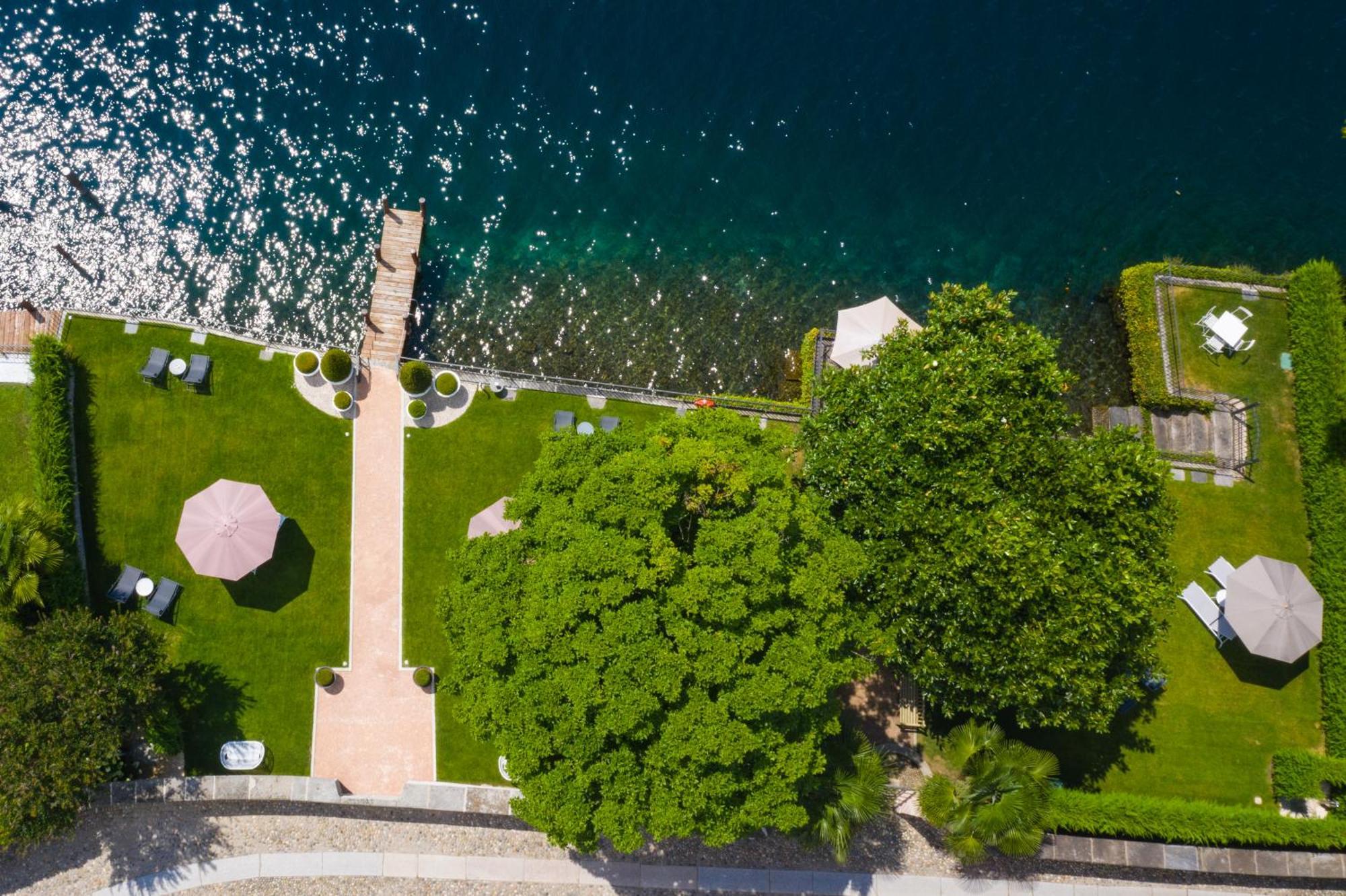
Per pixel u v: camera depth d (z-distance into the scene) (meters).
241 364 34.59
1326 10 37.53
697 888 32.53
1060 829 31.83
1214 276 36.28
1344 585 32.97
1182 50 37.84
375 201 37.19
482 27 37.91
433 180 37.47
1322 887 32.91
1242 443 35.41
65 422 32.59
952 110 37.81
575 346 36.84
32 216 36.41
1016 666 25.97
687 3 38.28
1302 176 37.25
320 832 32.41
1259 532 34.75
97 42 37.38
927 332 29.94
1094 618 25.73
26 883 31.31
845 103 37.91
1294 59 37.59
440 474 34.59
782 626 23.94
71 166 36.75
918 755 32.31
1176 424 35.72
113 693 28.38
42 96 37.06
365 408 34.81
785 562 24.84
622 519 23.86
